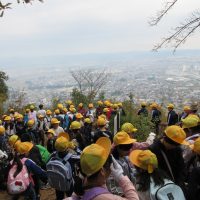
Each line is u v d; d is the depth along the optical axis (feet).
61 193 22.30
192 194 13.50
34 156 24.81
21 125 44.91
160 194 12.96
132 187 11.30
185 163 16.44
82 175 10.15
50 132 30.94
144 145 18.38
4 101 87.04
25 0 12.09
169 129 15.07
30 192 22.26
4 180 22.89
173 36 20.58
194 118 19.98
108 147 10.69
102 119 29.30
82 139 28.30
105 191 9.84
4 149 33.24
